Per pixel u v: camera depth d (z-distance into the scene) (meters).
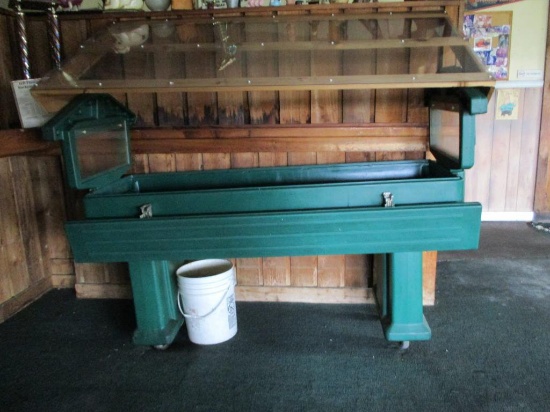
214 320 2.28
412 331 2.16
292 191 2.02
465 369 2.05
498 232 4.07
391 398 1.87
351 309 2.67
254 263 2.77
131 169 2.70
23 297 2.79
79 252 1.96
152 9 2.53
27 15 2.58
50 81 1.92
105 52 2.16
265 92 2.54
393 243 1.90
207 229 1.90
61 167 2.86
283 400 1.88
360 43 2.11
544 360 2.11
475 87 1.91
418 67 2.04
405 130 2.51
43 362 2.20
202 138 2.60
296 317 2.59
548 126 4.14
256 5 2.62
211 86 1.83
